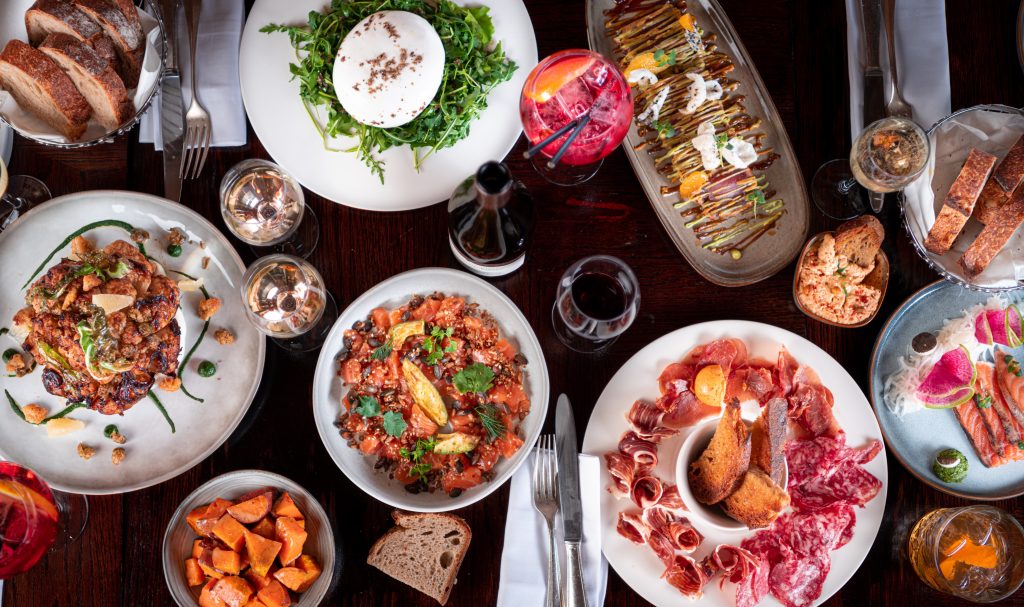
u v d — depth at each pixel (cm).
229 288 103
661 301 104
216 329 102
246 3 105
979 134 101
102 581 101
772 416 94
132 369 96
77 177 104
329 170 101
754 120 103
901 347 103
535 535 100
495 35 101
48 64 95
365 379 101
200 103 103
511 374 101
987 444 101
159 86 101
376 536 102
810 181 105
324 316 104
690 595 99
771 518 92
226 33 104
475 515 102
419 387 99
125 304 95
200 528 98
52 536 95
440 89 98
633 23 103
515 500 101
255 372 101
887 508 104
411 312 102
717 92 102
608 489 101
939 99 103
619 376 101
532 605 99
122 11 97
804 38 105
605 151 96
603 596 100
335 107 99
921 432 103
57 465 100
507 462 100
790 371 100
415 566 101
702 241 103
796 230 102
